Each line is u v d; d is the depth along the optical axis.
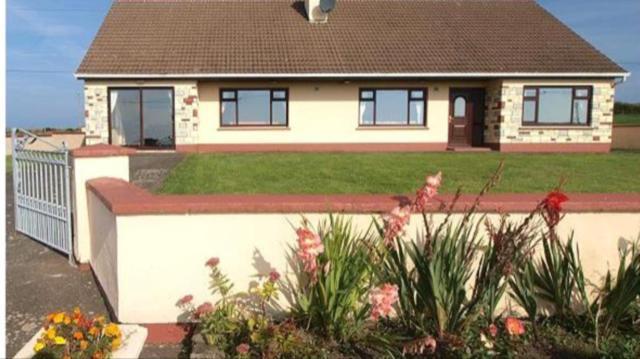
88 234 5.84
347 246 3.96
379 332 3.84
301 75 19.16
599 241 4.39
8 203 9.48
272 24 22.38
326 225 4.23
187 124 19.28
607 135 20.25
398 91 20.69
